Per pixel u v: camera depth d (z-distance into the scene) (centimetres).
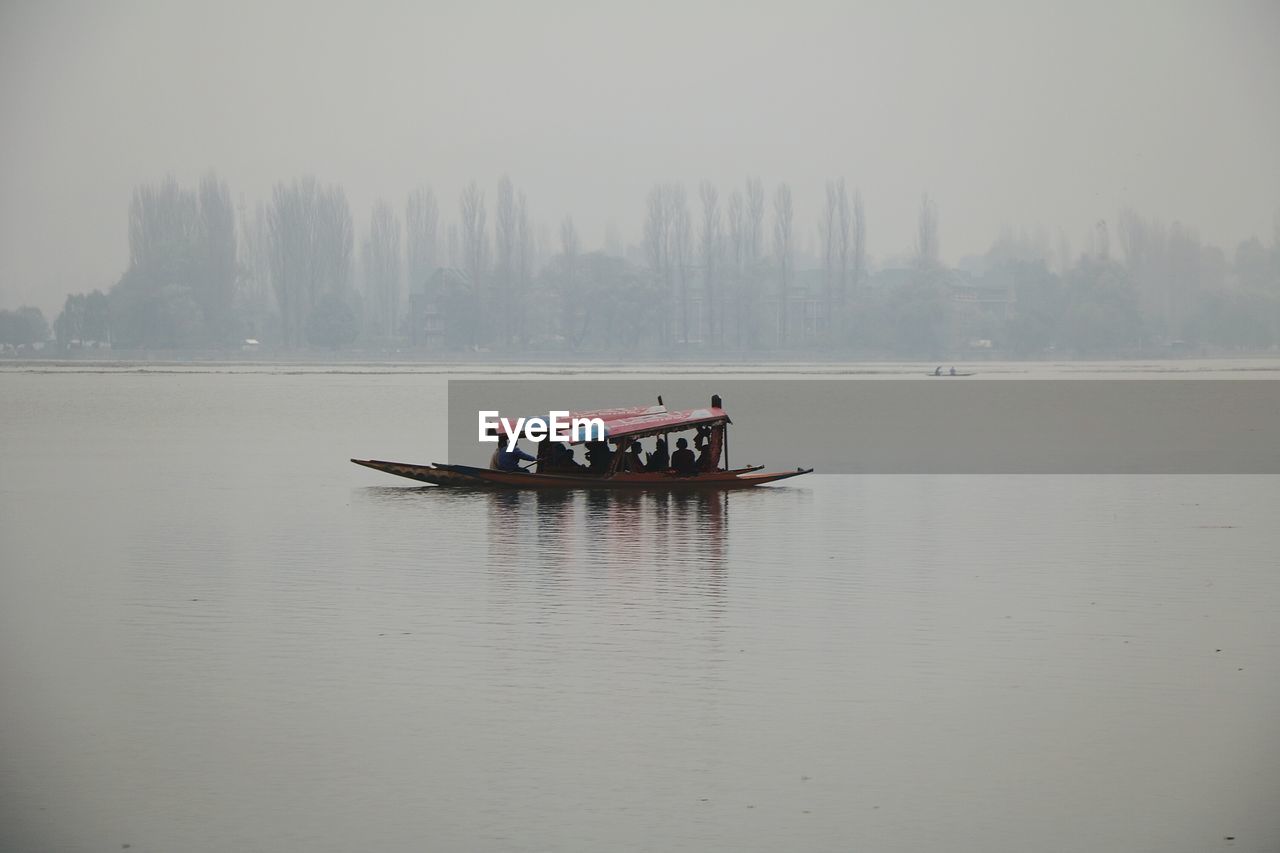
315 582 4897
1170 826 2673
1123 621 4266
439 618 4294
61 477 8694
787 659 3788
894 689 3506
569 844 2586
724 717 3284
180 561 5350
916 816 2712
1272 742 3122
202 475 8825
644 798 2795
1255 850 2566
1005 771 2945
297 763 2986
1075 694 3475
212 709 3347
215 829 2659
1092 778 2909
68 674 3653
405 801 2783
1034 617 4328
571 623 4216
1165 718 3291
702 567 5231
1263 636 4078
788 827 2661
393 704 3381
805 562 5325
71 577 5012
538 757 3016
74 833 2642
